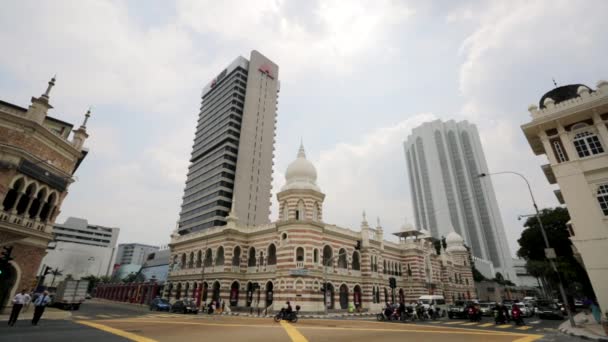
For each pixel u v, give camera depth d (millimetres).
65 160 31391
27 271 27750
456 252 82750
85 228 166625
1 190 25047
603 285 22719
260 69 126250
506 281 121688
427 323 29391
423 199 161250
